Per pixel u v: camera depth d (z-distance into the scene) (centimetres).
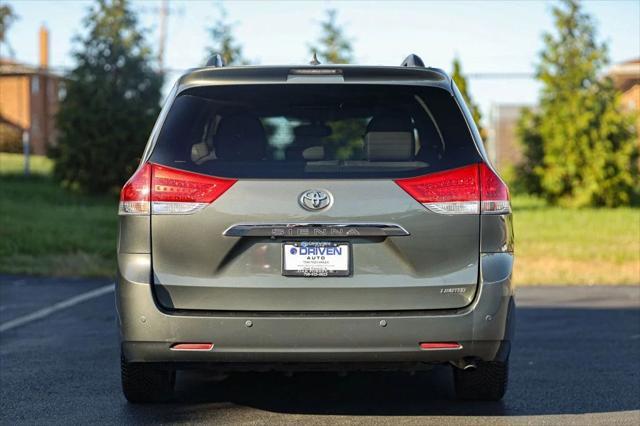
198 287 487
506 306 496
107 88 2692
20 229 1852
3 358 754
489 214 496
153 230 491
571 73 2684
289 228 485
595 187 2627
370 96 520
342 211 486
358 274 486
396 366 502
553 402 599
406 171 495
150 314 487
